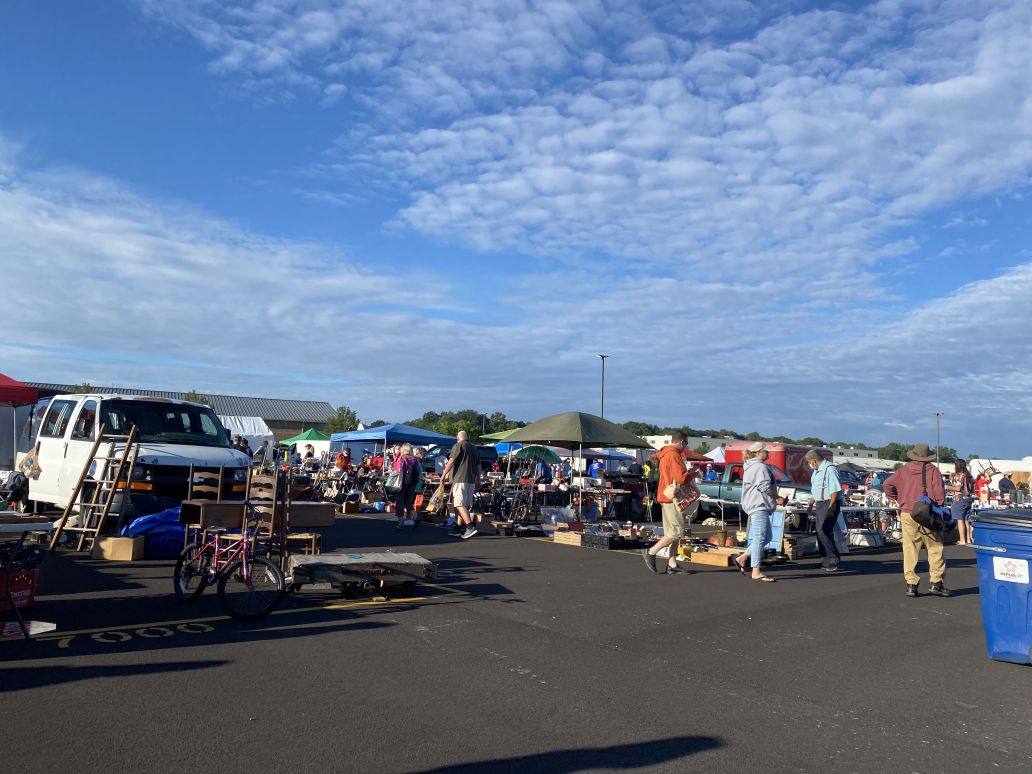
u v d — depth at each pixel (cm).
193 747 417
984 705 544
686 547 1241
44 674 528
